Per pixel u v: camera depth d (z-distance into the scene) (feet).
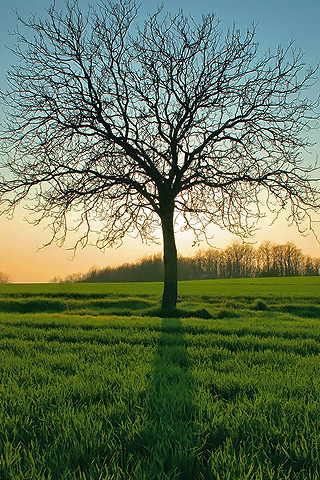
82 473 9.07
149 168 60.64
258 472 9.08
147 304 76.48
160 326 38.24
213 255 329.11
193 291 114.21
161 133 61.00
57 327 38.81
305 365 20.83
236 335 32.30
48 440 11.02
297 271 324.60
